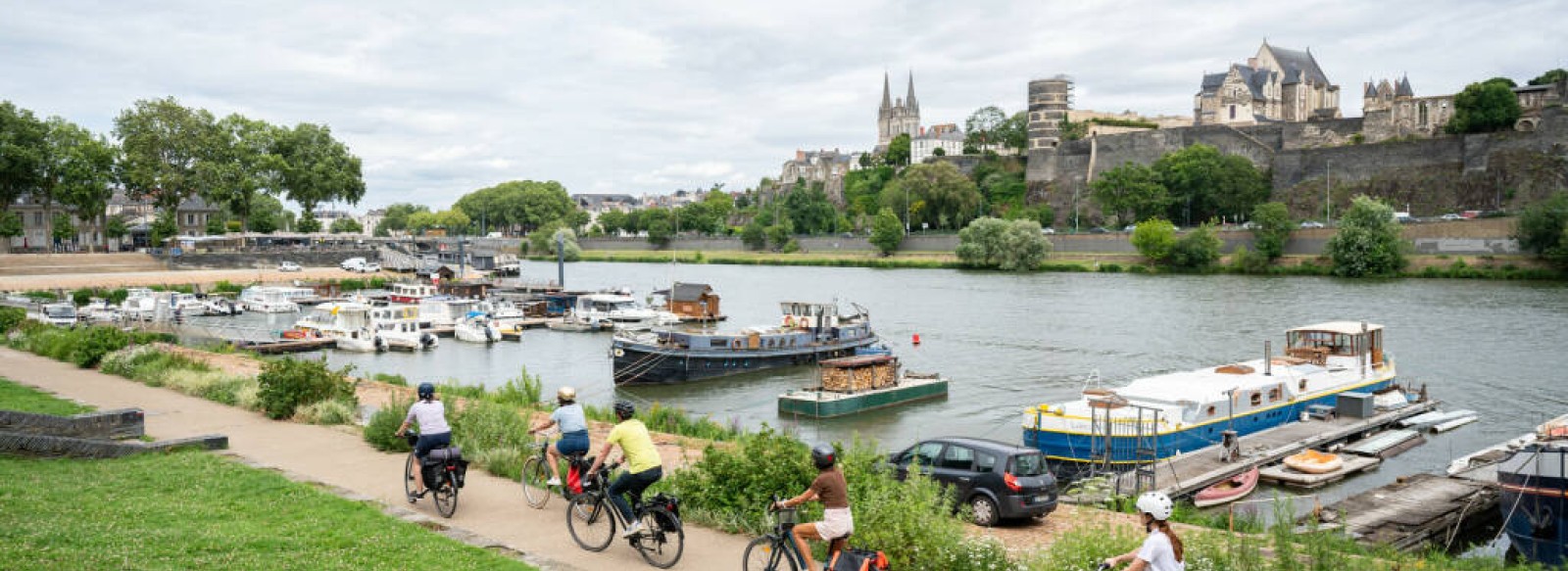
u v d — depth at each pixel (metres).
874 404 46.31
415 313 76.06
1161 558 9.75
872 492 14.70
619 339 55.19
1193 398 33.47
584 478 14.95
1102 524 18.75
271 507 16.50
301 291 105.19
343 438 24.23
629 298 93.56
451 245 174.75
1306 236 123.81
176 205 138.38
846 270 152.88
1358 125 164.50
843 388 46.50
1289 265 121.56
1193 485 26.70
